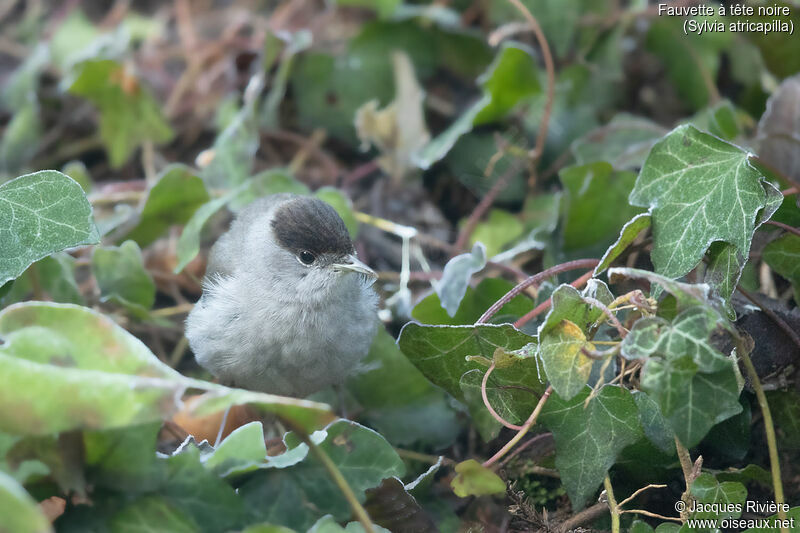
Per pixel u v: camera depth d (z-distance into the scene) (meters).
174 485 5.13
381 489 5.72
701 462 5.84
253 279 7.43
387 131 9.98
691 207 6.26
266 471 5.49
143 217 8.62
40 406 4.66
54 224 6.17
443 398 7.73
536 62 9.81
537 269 8.95
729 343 6.20
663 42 10.39
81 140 11.34
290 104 11.09
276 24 11.80
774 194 5.93
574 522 6.41
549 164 10.24
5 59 12.13
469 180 10.27
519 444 7.18
